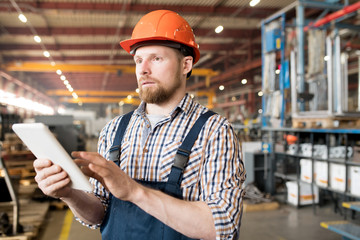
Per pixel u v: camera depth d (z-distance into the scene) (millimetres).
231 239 833
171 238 884
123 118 1164
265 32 5762
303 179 4875
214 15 11148
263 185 5758
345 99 5188
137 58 1055
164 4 10469
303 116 4910
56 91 28906
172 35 994
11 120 8500
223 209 822
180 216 772
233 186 894
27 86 22984
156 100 1014
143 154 1018
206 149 949
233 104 22484
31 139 716
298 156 4871
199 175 941
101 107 42406
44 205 4723
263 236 3670
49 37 13992
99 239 3697
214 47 16234
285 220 4254
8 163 5676
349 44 5863
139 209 936
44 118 6781
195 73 18641
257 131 9109
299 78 5719
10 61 17953
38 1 9891
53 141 673
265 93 5750
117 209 978
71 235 3814
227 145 949
